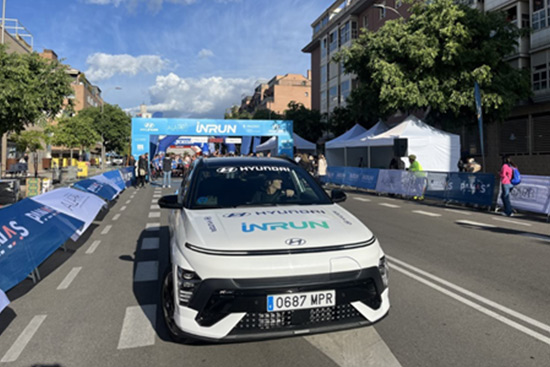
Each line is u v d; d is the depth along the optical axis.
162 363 3.11
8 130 17.75
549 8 20.50
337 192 4.39
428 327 3.72
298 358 3.15
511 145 22.70
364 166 27.38
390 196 16.88
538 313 4.07
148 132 25.62
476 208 12.64
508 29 18.83
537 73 21.31
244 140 36.06
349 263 2.97
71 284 5.21
